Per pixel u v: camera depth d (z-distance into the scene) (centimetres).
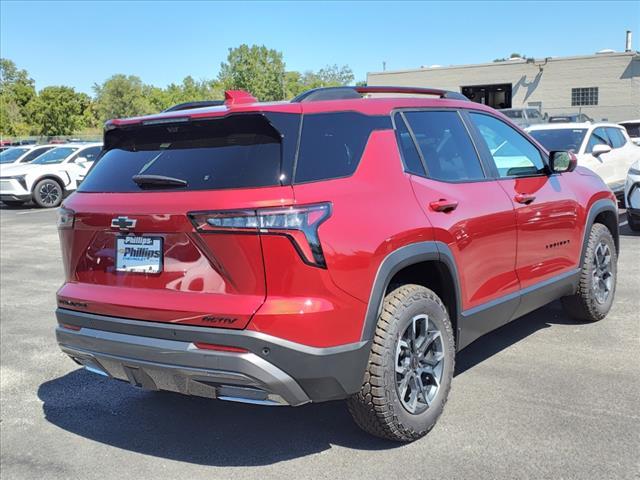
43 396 448
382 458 336
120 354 321
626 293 638
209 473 332
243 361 290
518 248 429
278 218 292
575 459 323
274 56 6962
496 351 486
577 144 1141
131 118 352
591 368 443
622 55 3772
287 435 371
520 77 4138
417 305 340
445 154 396
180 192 313
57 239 1217
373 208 325
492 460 326
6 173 1823
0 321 643
